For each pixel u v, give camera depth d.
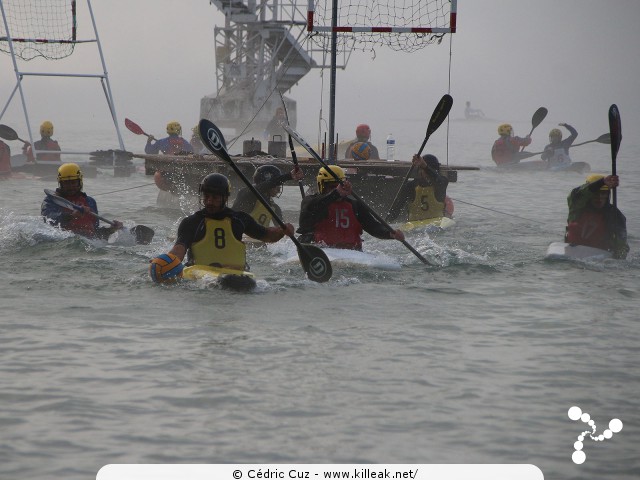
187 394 12.60
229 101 113.00
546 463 10.52
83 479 9.85
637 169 73.88
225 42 114.25
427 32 37.28
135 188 49.50
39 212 36.81
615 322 17.53
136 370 13.65
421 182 32.84
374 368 14.02
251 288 19.48
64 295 18.89
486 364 14.40
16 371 13.53
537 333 16.55
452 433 11.37
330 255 22.50
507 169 70.00
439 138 186.38
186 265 20.39
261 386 12.99
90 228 26.12
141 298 18.61
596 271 23.16
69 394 12.51
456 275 22.22
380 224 23.56
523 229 33.28
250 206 26.67
